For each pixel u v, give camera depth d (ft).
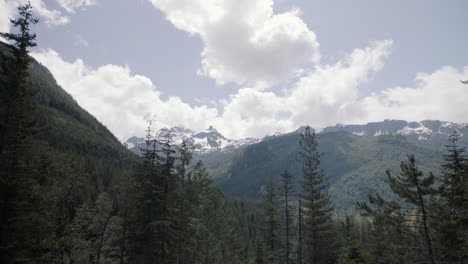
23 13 58.44
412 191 56.18
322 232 107.24
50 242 60.80
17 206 52.49
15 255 52.75
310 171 111.14
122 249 83.87
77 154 458.91
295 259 125.80
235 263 157.07
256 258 143.74
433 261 53.11
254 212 355.56
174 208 91.45
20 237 54.03
